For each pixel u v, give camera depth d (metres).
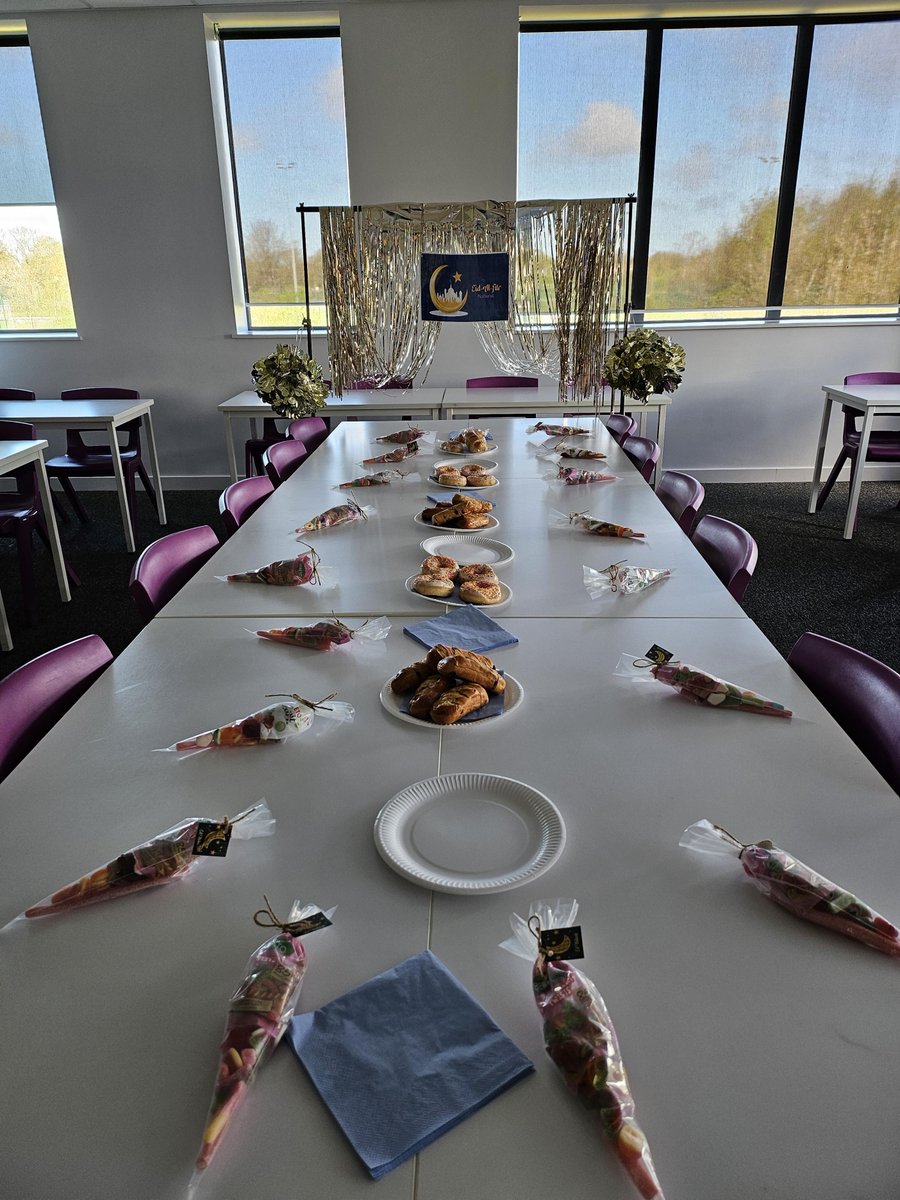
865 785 1.03
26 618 3.35
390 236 3.97
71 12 4.54
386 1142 0.60
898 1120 0.62
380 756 1.11
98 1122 0.63
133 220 4.92
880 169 4.85
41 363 5.22
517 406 4.39
